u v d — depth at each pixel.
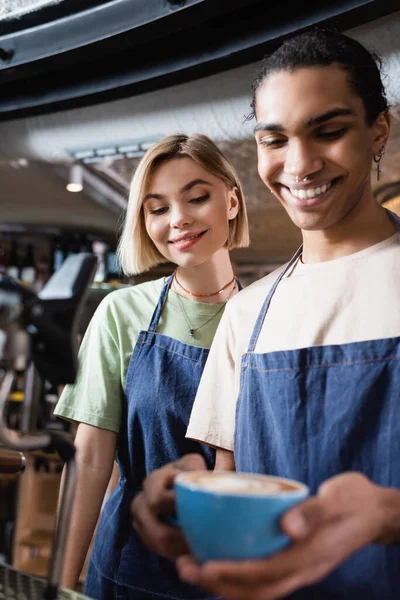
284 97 0.95
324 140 0.95
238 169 3.56
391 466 0.87
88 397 1.52
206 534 0.51
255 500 0.49
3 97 2.69
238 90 2.25
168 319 1.57
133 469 1.49
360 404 0.91
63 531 0.72
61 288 0.68
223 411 1.15
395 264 1.00
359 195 1.02
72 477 0.73
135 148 2.85
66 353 0.68
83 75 2.46
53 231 6.36
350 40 0.99
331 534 0.53
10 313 0.65
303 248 1.14
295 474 0.94
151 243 1.64
